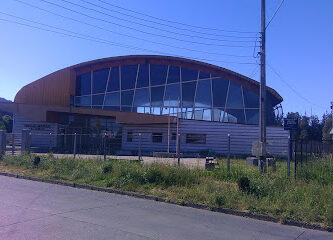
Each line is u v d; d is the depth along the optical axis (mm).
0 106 38281
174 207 10000
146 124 36656
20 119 41031
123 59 43062
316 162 13125
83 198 10859
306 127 72312
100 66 43906
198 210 9703
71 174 14781
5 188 12266
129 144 37469
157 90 41625
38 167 16875
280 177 11883
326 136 58219
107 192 12242
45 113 38094
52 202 9930
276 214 8820
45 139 39719
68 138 39438
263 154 15922
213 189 11141
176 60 41344
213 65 40125
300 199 9555
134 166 14195
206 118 39594
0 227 7043
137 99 42062
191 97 40469
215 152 34156
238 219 8781
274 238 7160
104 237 6570
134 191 11859
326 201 9195
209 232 7395
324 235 7562
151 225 7727
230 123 34438
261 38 17953
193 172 13211
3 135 22547
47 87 44312
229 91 39812
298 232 7730
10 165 18250
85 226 7344
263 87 17766
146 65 42594
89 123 39781
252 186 10602
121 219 8172
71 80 44062
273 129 33969
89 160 17719
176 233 7156
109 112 37062
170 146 35406
